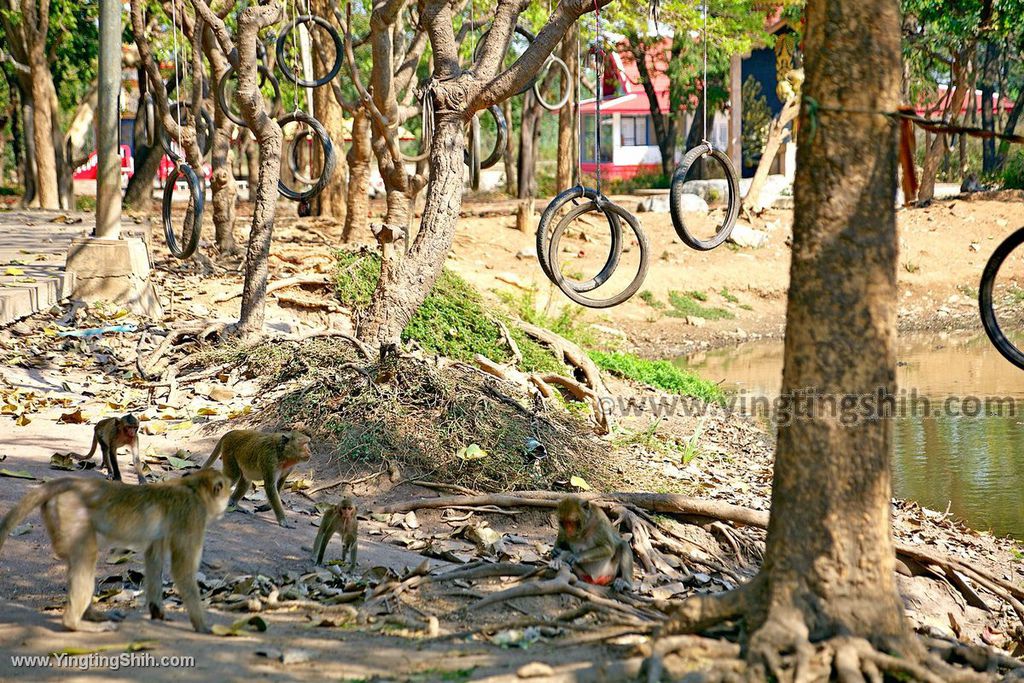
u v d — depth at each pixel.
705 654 4.59
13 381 11.23
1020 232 6.74
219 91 14.74
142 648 4.75
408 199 14.48
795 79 32.00
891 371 4.84
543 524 8.72
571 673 4.36
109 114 14.72
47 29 29.47
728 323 25.78
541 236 9.62
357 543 7.32
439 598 6.18
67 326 13.57
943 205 32.84
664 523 8.51
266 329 14.07
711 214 31.73
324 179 13.12
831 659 4.50
